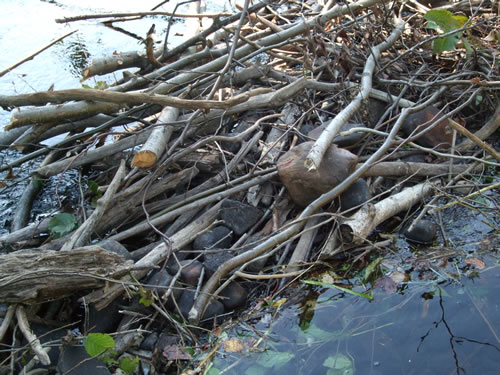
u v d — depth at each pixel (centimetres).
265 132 439
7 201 416
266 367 289
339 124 357
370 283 334
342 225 343
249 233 359
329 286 324
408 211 373
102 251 295
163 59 457
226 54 443
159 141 361
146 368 291
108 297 296
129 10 675
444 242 356
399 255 351
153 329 313
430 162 409
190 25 548
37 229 350
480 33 527
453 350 291
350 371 284
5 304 284
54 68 571
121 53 452
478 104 437
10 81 545
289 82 452
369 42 473
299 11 586
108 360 274
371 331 306
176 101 347
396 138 419
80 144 417
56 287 284
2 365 269
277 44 419
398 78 458
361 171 344
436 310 314
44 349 267
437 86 430
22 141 393
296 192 360
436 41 406
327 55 446
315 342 302
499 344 292
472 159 378
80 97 338
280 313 321
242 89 456
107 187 369
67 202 402
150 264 311
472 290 323
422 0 567
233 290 328
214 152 396
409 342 298
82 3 708
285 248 351
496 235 359
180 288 308
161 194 384
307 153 354
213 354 297
